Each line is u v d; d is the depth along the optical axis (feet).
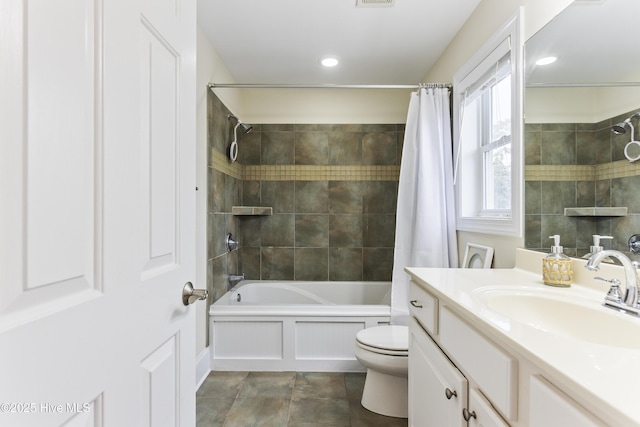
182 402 2.71
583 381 1.56
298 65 8.45
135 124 2.06
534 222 4.41
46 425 1.39
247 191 10.21
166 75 2.50
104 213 1.77
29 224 1.34
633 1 3.17
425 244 6.74
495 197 5.70
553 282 3.63
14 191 1.28
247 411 5.70
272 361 7.27
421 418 4.06
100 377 1.73
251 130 10.20
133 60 2.04
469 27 6.32
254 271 10.17
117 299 1.87
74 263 1.57
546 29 4.16
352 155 10.23
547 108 4.14
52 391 1.43
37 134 1.37
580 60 3.71
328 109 10.23
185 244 2.79
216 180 7.68
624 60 3.23
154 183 2.31
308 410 5.73
